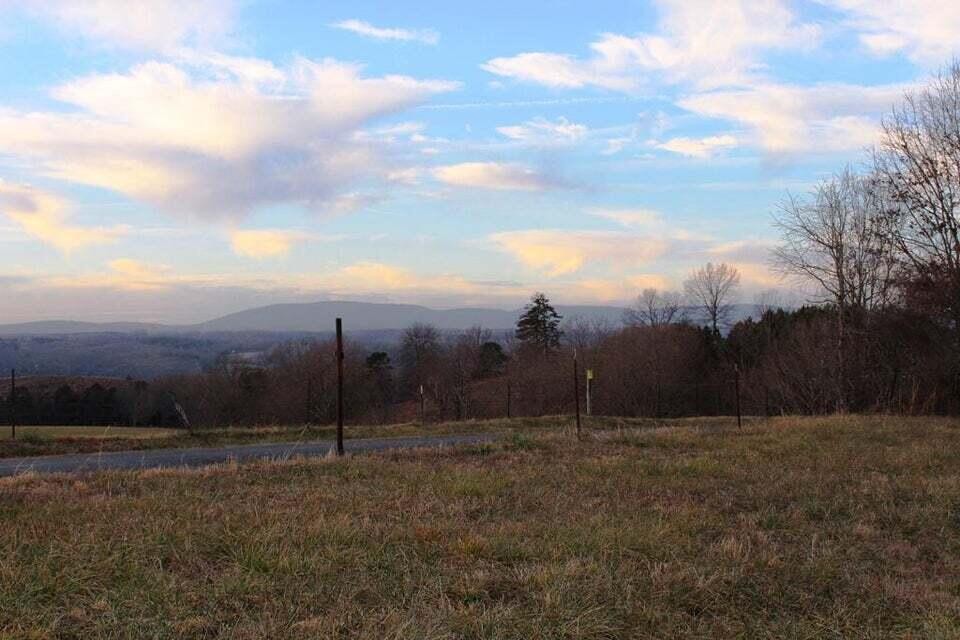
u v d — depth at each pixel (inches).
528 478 404.2
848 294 1205.1
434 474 404.2
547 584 203.3
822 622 195.6
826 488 397.4
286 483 378.9
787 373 1492.4
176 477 391.5
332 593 190.4
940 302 968.3
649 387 2006.6
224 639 157.9
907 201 991.6
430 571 215.5
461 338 2696.9
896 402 1114.1
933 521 323.3
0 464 519.2
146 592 182.1
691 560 244.2
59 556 208.2
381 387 2470.5
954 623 194.9
